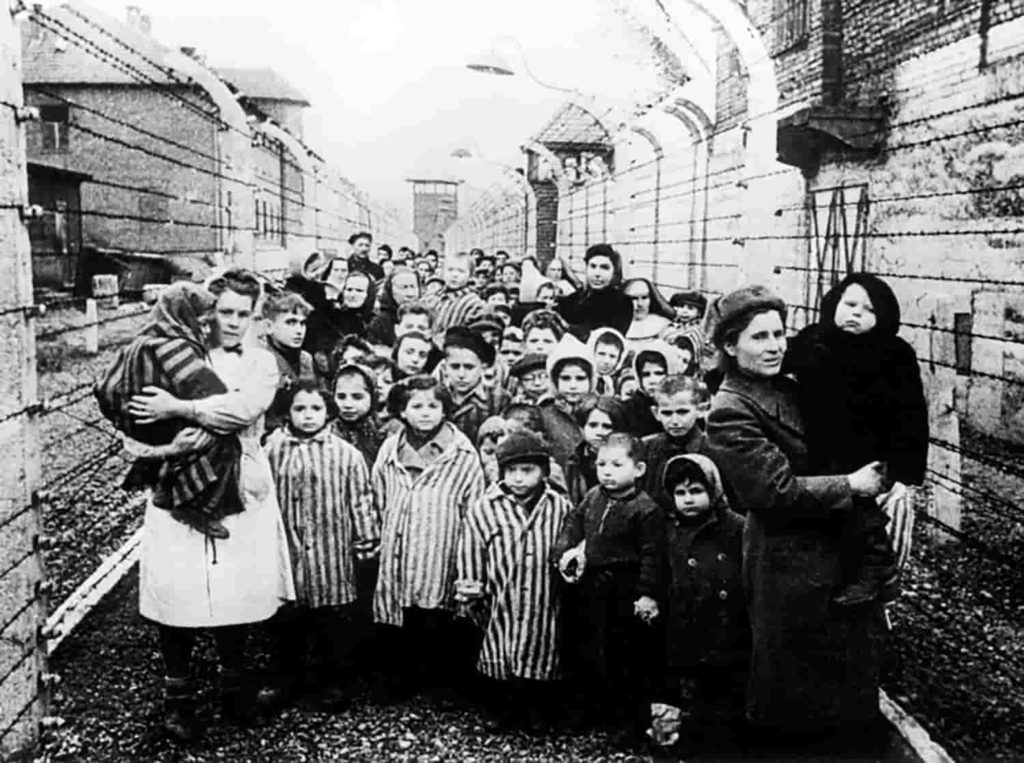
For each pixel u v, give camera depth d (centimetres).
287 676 449
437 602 446
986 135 859
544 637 411
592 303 743
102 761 381
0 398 351
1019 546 607
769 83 616
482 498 427
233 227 906
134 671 460
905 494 420
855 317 361
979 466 788
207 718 420
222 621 396
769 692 354
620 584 405
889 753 373
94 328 1461
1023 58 813
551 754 391
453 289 936
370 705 433
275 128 1298
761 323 348
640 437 495
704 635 388
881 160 1016
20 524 358
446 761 385
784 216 1139
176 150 2514
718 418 350
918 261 957
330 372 637
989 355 877
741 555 387
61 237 2322
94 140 2534
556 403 538
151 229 2505
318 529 449
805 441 355
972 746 379
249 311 428
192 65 880
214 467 394
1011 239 834
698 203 1192
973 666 450
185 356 397
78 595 541
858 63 1073
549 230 2480
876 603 356
